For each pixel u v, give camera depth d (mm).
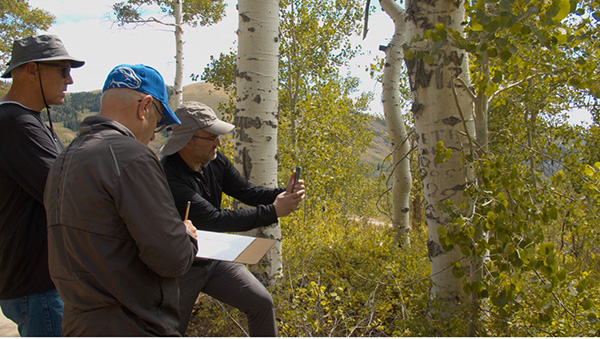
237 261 1870
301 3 12844
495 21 2400
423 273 4082
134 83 1564
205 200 2391
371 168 24812
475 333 2912
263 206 2434
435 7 3133
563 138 8992
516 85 3240
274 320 2422
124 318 1388
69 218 1362
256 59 3830
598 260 5215
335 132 10562
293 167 8688
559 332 2699
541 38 2375
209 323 3562
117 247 1362
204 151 2393
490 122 8578
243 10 3832
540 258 2385
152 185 1405
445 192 3252
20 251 1999
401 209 6457
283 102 13680
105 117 1498
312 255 4602
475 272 2604
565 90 7367
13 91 2090
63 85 2164
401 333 3039
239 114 3928
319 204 8219
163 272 1421
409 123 10844
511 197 2574
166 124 1776
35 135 1979
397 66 6219
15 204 1987
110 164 1367
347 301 3484
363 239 5906
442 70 3135
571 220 4125
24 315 2049
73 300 1394
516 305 2506
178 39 10352
